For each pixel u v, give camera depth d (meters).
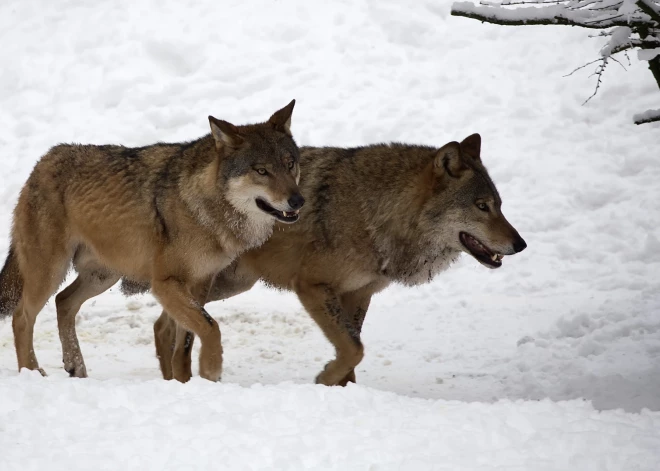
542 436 10.11
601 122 31.02
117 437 10.13
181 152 15.92
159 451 9.73
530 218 27.20
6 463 9.33
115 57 37.06
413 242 15.97
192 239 15.30
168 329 16.95
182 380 16.36
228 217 15.25
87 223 16.14
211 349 15.04
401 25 36.88
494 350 19.11
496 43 35.72
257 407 11.23
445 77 34.34
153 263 15.62
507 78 33.88
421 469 9.19
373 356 19.20
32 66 37.31
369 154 16.27
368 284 16.75
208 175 15.20
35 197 16.52
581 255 25.28
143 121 33.97
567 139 30.52
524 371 17.56
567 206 27.53
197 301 15.73
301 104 33.91
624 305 20.72
